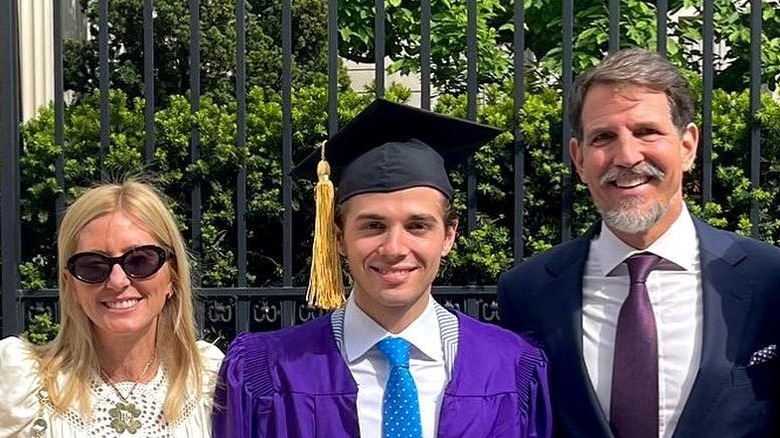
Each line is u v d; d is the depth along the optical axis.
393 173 2.76
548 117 4.77
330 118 4.65
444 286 4.71
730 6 6.27
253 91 5.30
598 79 2.83
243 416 2.81
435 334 2.81
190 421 2.86
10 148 4.64
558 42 6.65
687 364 2.80
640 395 2.79
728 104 4.93
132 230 2.79
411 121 2.96
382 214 2.71
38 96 6.67
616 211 2.81
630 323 2.85
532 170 4.92
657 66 2.80
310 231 5.18
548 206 4.93
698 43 6.59
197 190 4.82
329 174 2.98
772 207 4.86
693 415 2.74
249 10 7.47
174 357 2.91
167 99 6.66
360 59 7.09
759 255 2.89
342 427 2.70
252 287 4.82
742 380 2.75
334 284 2.87
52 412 2.77
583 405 2.86
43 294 4.68
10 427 2.78
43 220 4.85
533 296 3.07
